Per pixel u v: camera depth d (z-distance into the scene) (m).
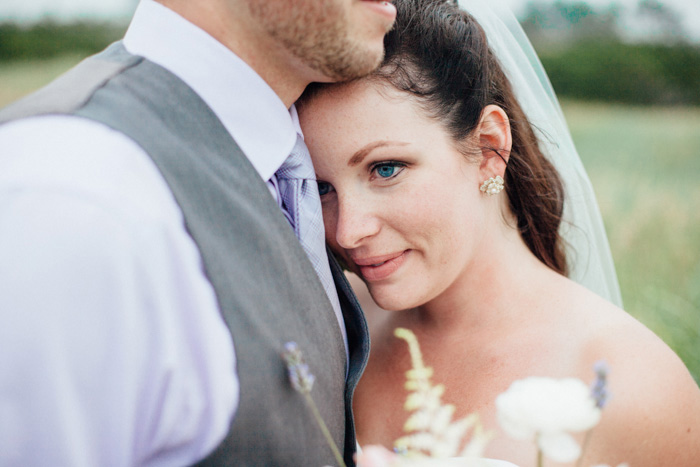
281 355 1.13
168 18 1.23
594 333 1.56
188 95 1.18
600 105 15.30
